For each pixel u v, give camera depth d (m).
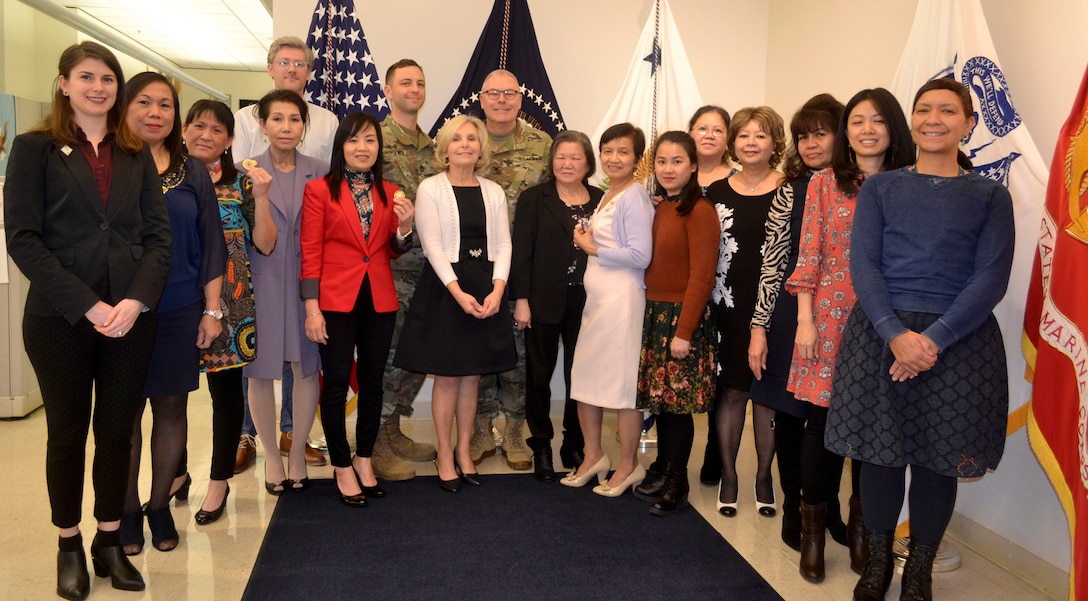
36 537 2.48
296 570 2.27
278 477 2.94
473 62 4.04
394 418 3.38
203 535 2.54
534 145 3.35
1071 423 1.95
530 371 3.14
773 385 2.47
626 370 2.78
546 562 2.36
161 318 2.25
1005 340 2.46
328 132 3.45
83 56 1.90
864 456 1.99
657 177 2.71
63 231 1.92
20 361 3.91
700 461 3.50
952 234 1.94
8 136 3.98
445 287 2.87
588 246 2.84
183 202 2.25
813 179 2.33
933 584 2.33
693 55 4.46
